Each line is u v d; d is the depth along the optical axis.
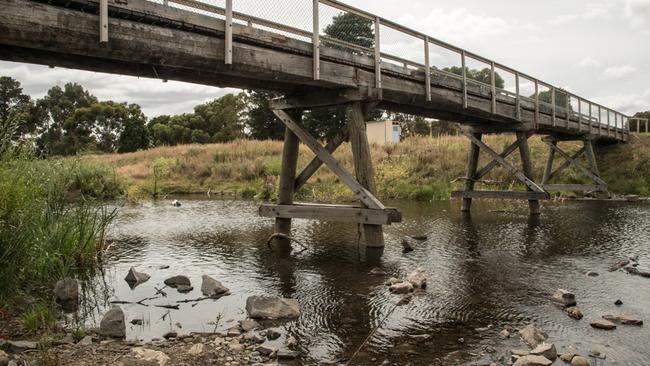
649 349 5.03
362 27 9.76
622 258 9.33
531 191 15.73
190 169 30.09
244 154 31.88
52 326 5.59
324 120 42.69
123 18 6.21
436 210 17.44
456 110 13.12
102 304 6.64
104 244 9.81
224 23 7.19
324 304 6.61
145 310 6.40
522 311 6.28
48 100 68.88
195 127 61.12
